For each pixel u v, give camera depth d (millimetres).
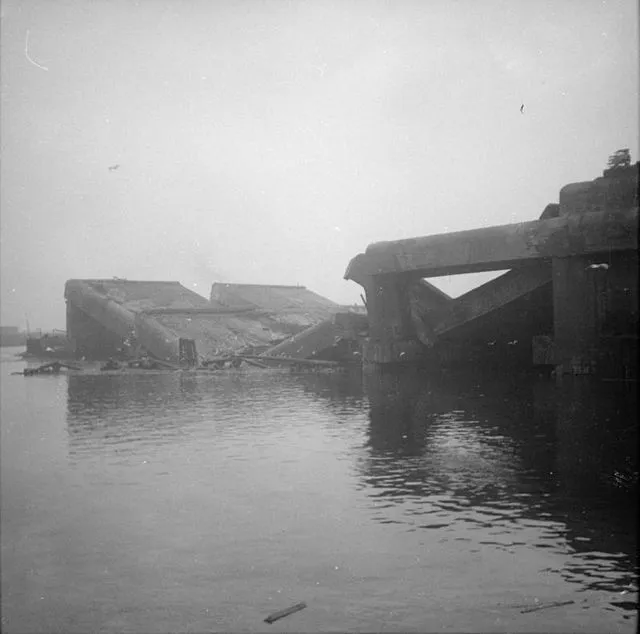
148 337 52344
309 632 7297
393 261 38094
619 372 29516
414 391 29438
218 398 28969
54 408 26156
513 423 19812
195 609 7902
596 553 9281
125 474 14586
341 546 9836
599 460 14742
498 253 33312
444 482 13312
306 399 27875
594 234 29547
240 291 65375
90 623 7605
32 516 11547
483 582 8453
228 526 10875
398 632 7258
